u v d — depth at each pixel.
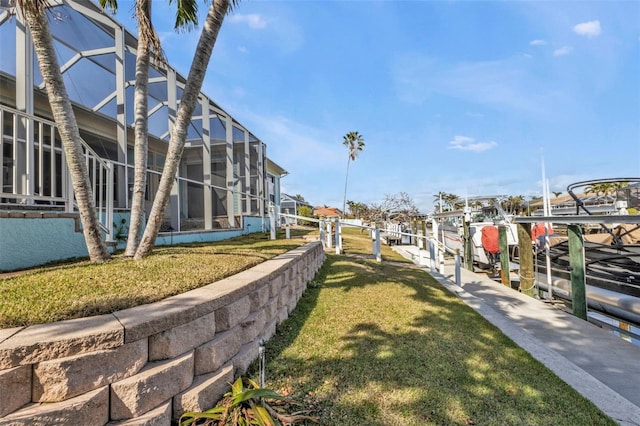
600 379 2.84
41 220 3.41
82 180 3.15
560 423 2.12
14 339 1.45
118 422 1.60
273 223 8.72
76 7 5.57
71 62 5.62
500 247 7.72
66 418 1.43
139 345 1.71
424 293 5.42
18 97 4.38
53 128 3.70
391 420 2.06
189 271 2.94
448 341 3.38
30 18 2.78
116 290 2.24
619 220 4.14
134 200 3.88
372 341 3.24
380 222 19.23
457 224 12.05
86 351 1.54
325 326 3.57
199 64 3.56
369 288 5.37
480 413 2.18
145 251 3.55
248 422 1.86
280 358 2.77
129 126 6.55
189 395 1.89
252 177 12.42
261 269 3.34
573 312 5.17
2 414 1.34
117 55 5.88
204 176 8.53
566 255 6.99
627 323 4.96
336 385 2.41
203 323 2.09
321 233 9.43
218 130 9.78
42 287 2.20
